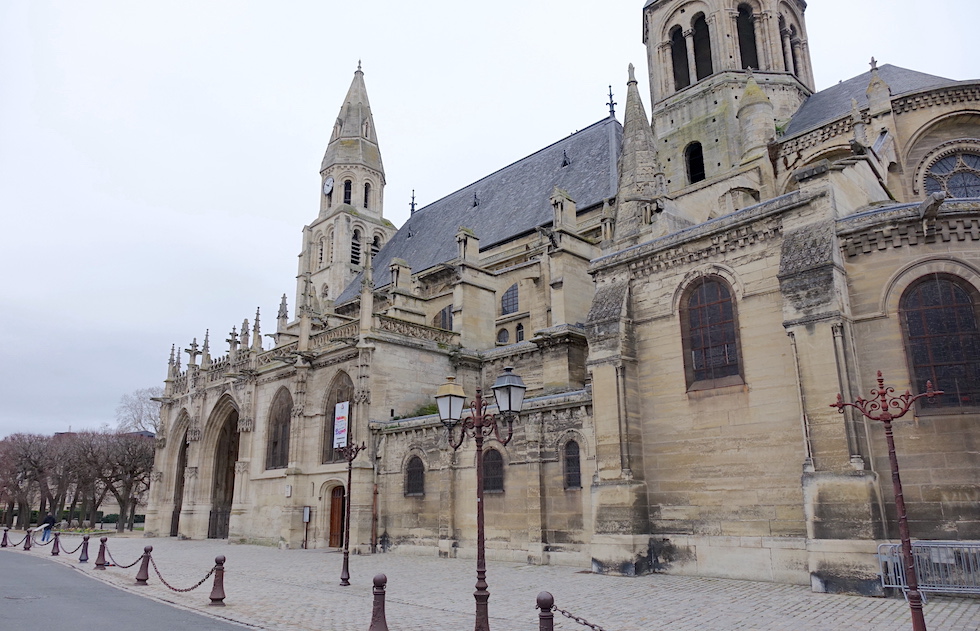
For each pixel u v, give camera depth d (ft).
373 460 113.50
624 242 92.12
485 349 134.72
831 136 105.29
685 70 146.10
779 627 43.01
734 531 67.05
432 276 165.07
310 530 124.36
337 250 256.52
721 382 70.54
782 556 63.21
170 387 191.21
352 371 121.90
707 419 70.90
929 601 50.85
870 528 55.36
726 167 129.08
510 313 147.33
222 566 57.52
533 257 148.97
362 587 67.72
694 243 74.69
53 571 85.46
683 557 70.23
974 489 55.62
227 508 167.53
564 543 84.33
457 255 180.04
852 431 58.03
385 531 109.40
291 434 130.62
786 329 63.31
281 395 142.92
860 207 72.08
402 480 108.78
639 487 73.56
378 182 277.23
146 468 212.84
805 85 140.15
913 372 59.57
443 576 75.72
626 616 47.83
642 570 71.10
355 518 109.70
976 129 96.32
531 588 64.08
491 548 92.99
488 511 94.32
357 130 277.23
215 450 168.66
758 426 67.00
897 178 94.94
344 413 120.88
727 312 71.67
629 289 79.51
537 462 88.07
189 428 173.99
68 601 57.93
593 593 59.21
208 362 173.68
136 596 61.93
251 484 144.77
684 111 139.44
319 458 126.52
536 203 172.55
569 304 115.96
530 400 90.99
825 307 61.16
